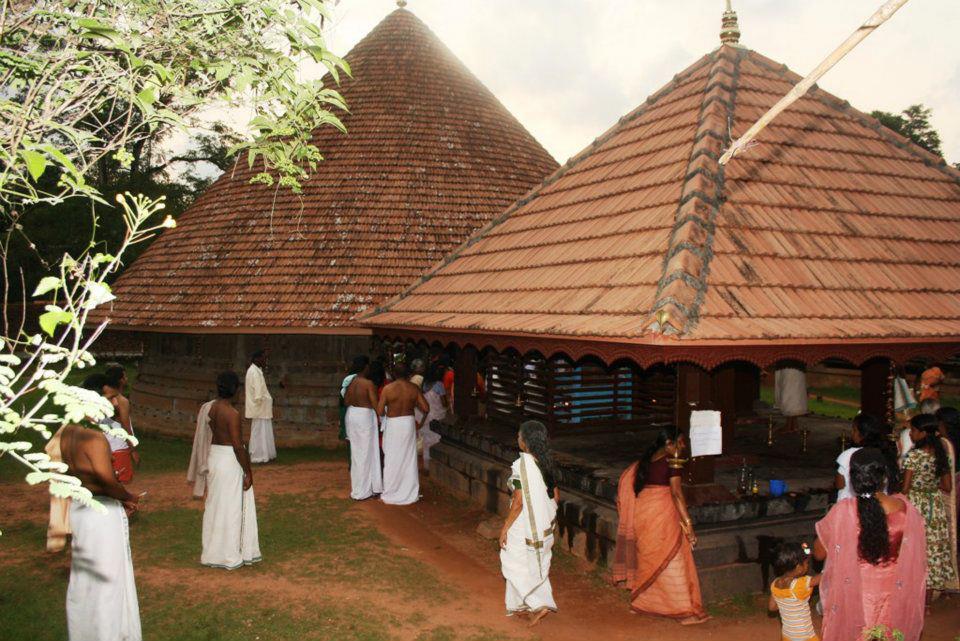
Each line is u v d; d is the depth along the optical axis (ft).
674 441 18.86
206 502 22.84
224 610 19.27
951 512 19.39
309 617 19.01
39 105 12.71
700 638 18.01
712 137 24.89
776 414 37.58
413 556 24.39
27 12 12.55
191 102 14.25
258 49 14.98
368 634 18.10
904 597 13.85
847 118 29.53
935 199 26.96
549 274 25.86
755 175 24.22
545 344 21.98
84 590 15.28
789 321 19.20
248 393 39.83
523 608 19.19
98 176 75.97
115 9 13.71
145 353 52.31
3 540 25.12
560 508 24.50
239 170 53.47
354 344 46.55
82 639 15.24
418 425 34.17
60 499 23.65
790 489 22.48
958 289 22.99
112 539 15.51
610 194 27.76
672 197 23.75
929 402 23.08
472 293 29.25
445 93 55.16
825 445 30.12
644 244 22.61
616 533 21.74
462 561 24.11
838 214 24.14
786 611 15.88
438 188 49.37
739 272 20.43
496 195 50.44
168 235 52.85
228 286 45.75
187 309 45.44
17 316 77.41
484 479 29.96
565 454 26.94
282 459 41.47
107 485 15.28
